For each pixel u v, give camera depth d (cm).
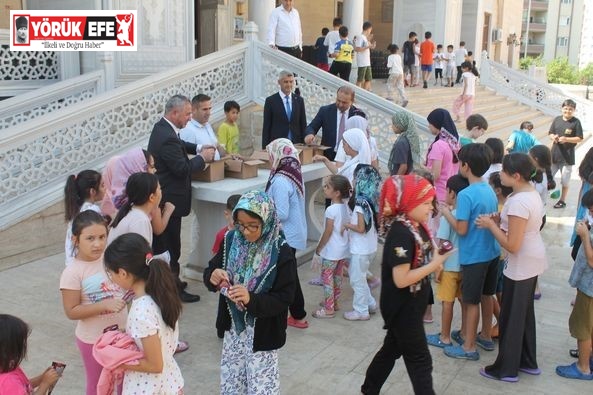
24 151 648
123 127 761
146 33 949
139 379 254
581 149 1619
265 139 737
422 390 328
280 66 946
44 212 654
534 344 418
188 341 458
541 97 1950
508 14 3147
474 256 415
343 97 685
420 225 325
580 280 397
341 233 506
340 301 554
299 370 418
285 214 495
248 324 306
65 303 303
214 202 569
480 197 408
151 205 389
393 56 1368
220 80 919
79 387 390
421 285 324
